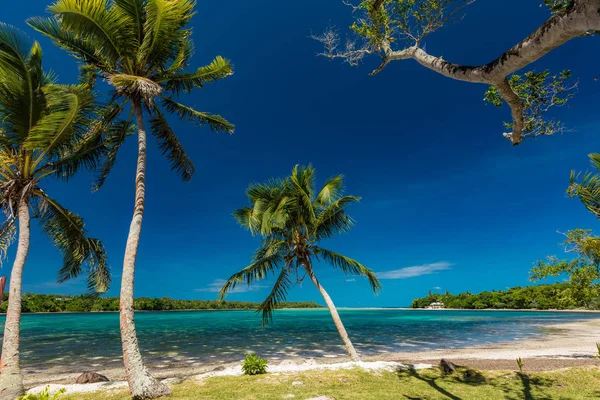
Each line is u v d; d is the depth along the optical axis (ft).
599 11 7.22
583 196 38.93
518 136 14.29
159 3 32.89
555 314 244.42
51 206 41.98
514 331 118.11
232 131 47.78
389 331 123.44
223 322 183.01
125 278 31.14
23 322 176.76
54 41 35.86
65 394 32.07
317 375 36.70
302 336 104.78
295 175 50.44
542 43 8.91
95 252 46.68
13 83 33.40
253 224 54.24
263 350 73.67
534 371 39.93
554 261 46.62
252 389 31.65
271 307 51.42
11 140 36.27
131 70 36.99
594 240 38.17
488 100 18.52
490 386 32.73
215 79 44.01
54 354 70.23
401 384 33.71
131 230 32.78
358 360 46.06
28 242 35.68
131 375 29.25
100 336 106.22
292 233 52.42
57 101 35.29
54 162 40.19
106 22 33.04
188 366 55.36
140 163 35.19
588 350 68.33
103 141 44.24
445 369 39.52
